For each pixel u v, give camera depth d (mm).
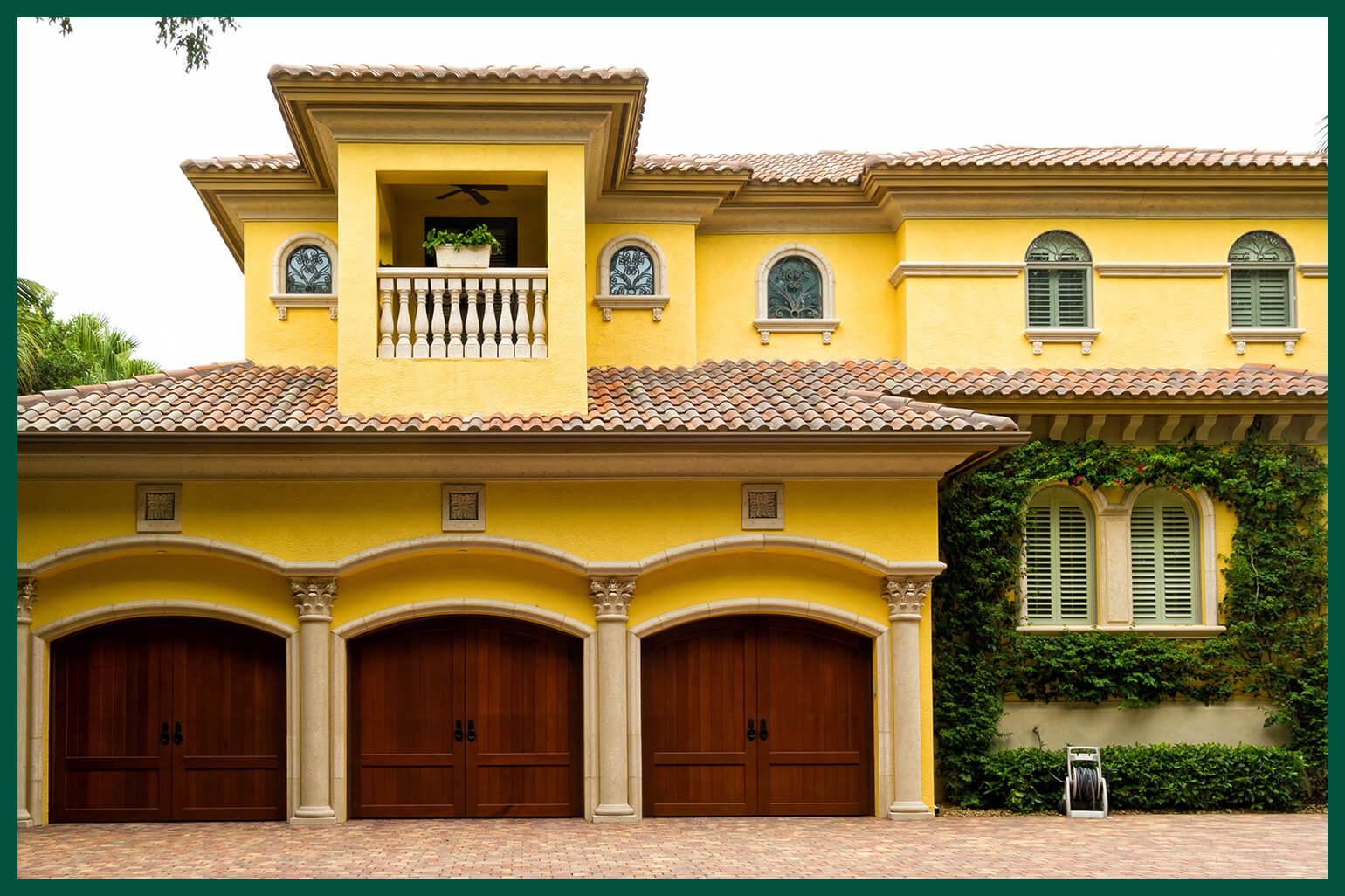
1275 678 17031
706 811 15102
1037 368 18625
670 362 18453
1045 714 17016
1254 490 17328
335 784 14586
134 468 14500
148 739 14836
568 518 14914
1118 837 13781
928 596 15414
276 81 15203
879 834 13836
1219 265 18859
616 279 18656
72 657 14898
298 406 15336
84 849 12805
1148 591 17594
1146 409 17094
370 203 15719
